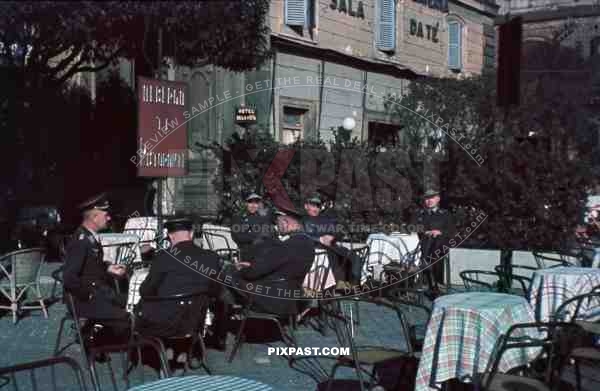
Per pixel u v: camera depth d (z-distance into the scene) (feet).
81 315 19.25
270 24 41.75
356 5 49.44
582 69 59.26
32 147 40.68
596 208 36.86
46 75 38.45
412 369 17.65
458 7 60.80
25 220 38.37
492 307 15.48
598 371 19.36
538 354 16.28
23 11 21.40
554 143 33.30
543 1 75.00
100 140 43.93
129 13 22.90
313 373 19.44
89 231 19.54
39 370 19.15
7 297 24.76
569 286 20.20
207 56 30.50
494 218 32.89
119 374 19.19
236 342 20.89
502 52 29.04
